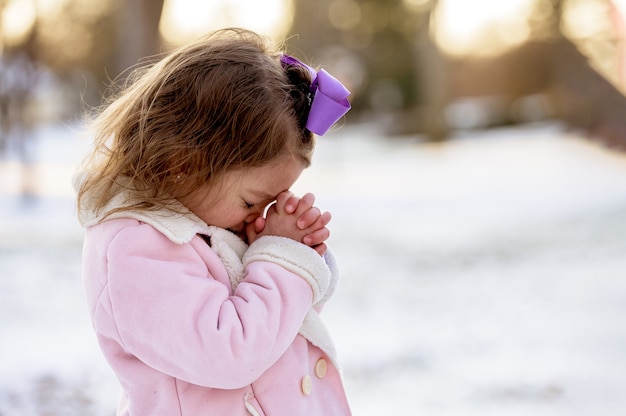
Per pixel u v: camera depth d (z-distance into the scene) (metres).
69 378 4.11
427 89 22.89
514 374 4.11
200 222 1.56
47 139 21.19
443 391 3.87
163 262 1.48
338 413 1.66
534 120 24.91
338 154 20.22
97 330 1.54
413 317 5.44
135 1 11.59
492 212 10.68
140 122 1.51
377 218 10.55
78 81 26.61
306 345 1.64
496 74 26.45
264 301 1.49
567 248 7.82
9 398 3.77
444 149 20.58
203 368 1.42
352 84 18.67
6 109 12.95
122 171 1.53
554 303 5.68
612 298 5.72
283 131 1.50
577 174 14.35
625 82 19.94
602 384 3.88
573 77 19.98
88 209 1.55
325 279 1.56
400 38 29.80
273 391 1.56
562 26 21.83
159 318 1.44
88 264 1.55
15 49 13.01
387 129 26.06
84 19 26.53
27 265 7.18
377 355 4.52
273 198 1.59
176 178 1.50
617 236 8.34
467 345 4.70
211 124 1.47
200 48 1.56
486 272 6.92
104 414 3.60
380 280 6.71
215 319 1.44
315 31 28.36
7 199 11.31
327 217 1.59
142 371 1.53
